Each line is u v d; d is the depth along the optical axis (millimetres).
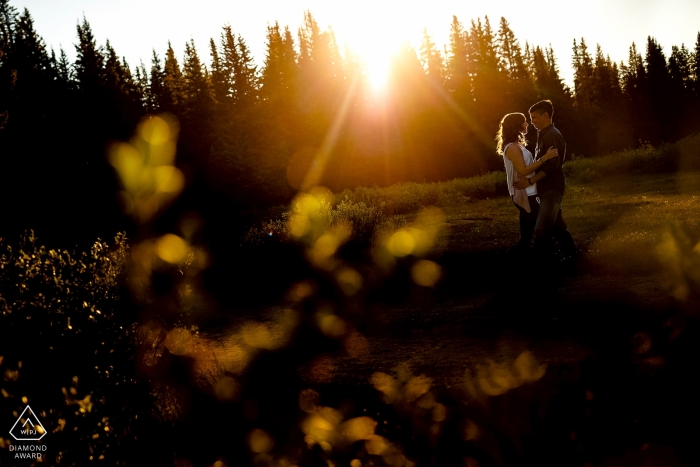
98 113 38156
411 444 2809
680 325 3711
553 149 6719
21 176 29703
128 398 2920
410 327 5379
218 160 46719
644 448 2531
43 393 2594
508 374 2994
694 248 3303
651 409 2896
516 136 7398
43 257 4098
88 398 2555
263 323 6328
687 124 77938
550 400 3002
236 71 55156
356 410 3490
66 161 32000
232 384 3836
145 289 3049
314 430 2320
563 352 3924
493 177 23547
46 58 43125
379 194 23047
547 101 6992
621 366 3396
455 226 12500
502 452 2678
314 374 4270
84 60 41594
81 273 3773
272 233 9688
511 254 8289
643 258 6312
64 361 2742
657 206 11219
